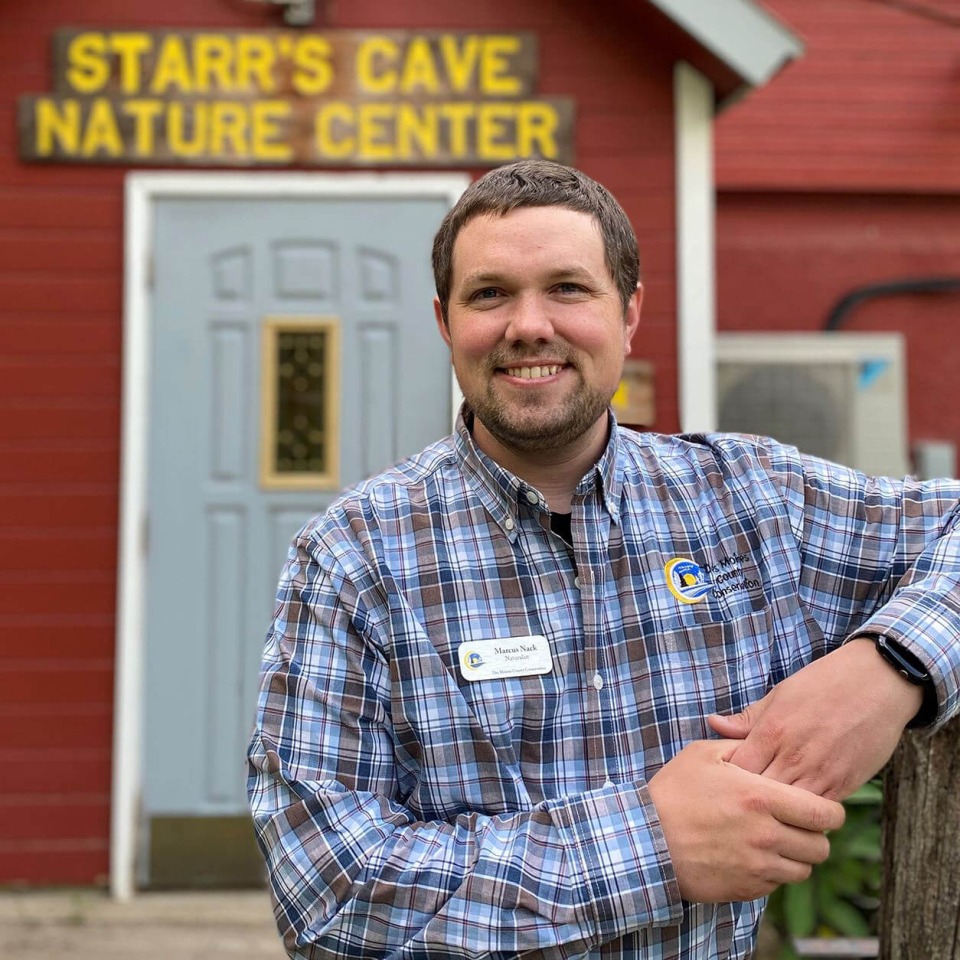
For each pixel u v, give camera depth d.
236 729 3.81
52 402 3.83
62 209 3.85
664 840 1.11
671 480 1.40
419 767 1.23
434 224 3.90
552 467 1.36
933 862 1.61
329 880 1.13
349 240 3.89
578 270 1.28
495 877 1.10
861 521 1.39
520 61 3.90
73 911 3.63
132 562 3.79
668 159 3.92
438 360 3.88
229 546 3.84
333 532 1.30
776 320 5.64
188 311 3.86
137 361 3.83
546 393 1.28
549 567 1.29
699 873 1.10
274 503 3.85
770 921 2.53
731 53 3.67
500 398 1.29
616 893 1.09
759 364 4.63
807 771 1.14
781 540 1.37
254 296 3.88
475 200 1.30
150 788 3.79
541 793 1.21
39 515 3.81
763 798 1.09
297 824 1.16
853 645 1.22
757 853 1.08
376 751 1.21
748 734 1.18
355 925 1.12
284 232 3.89
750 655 1.31
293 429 3.88
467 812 1.21
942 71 5.68
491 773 1.21
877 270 5.67
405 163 3.89
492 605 1.27
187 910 3.65
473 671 1.23
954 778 1.59
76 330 3.84
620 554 1.32
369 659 1.23
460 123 3.89
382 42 3.89
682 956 1.20
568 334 1.28
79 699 3.79
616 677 1.27
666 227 3.92
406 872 1.12
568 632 1.27
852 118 5.65
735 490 1.40
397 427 3.87
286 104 3.88
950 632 1.21
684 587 1.32
